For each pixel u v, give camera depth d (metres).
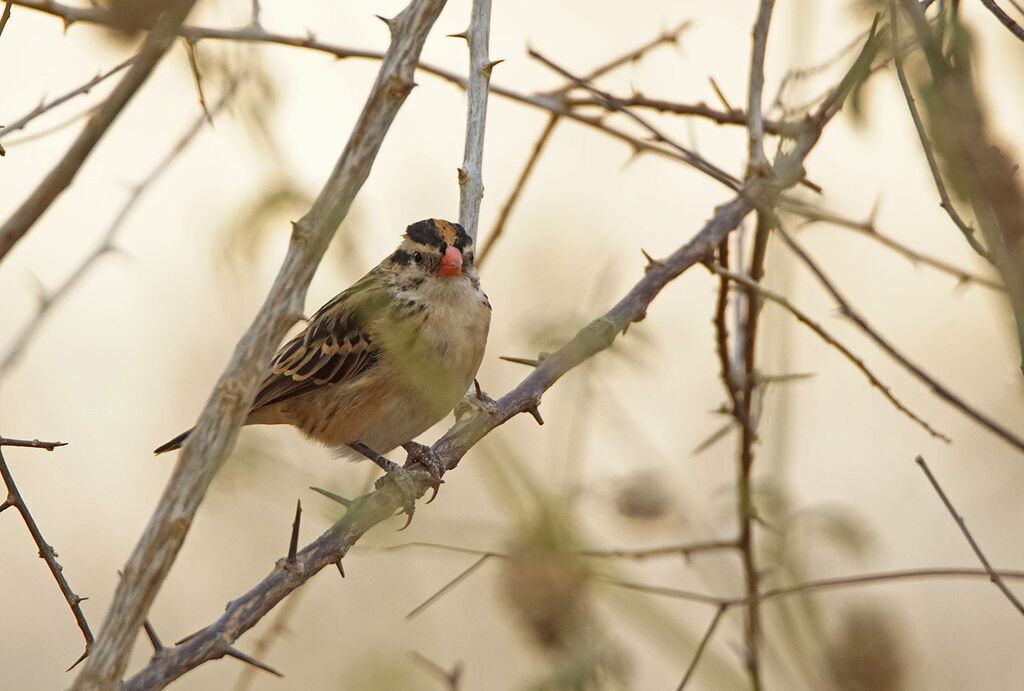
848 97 7.22
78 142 4.53
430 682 5.82
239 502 6.05
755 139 8.23
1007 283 5.54
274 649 8.23
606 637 5.82
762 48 8.23
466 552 5.57
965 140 5.59
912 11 5.91
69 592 7.06
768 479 6.95
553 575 5.21
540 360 7.62
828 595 6.77
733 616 8.41
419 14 4.54
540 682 5.71
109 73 8.27
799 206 9.52
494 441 4.95
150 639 6.00
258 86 6.68
